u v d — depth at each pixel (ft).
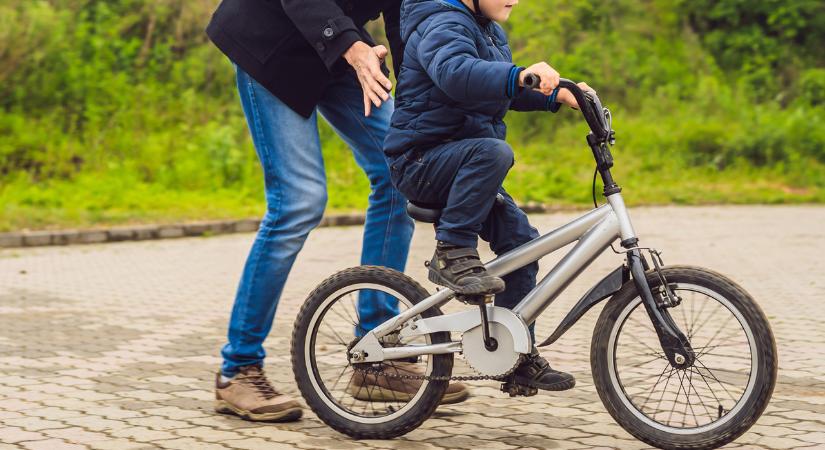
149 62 98.58
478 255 16.96
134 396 21.84
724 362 19.30
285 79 18.93
